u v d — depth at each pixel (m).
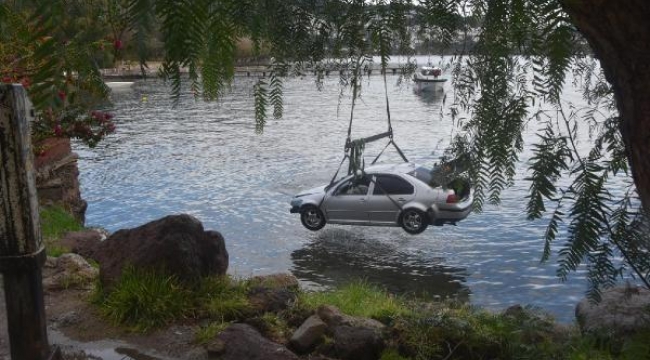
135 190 22.45
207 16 0.94
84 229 9.38
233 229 17.59
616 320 4.43
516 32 1.64
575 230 1.82
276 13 1.56
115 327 4.82
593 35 1.33
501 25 1.66
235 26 1.04
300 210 17.03
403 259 14.73
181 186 23.09
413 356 4.47
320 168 26.27
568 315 10.98
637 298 4.67
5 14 0.88
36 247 3.12
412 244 15.84
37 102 0.84
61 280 5.72
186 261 5.19
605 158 1.98
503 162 1.93
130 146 32.22
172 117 43.31
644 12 1.24
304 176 24.70
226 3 1.00
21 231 3.06
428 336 4.53
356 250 15.40
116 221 18.58
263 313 5.12
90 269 6.06
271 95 1.56
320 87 1.75
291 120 41.72
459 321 4.61
